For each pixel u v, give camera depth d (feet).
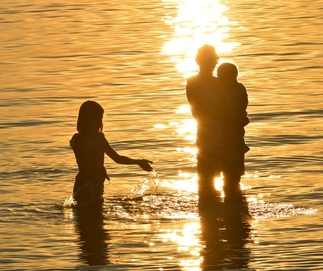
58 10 304.71
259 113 160.35
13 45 239.91
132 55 223.10
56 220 107.14
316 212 107.65
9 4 323.16
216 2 322.55
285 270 89.51
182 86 186.39
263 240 98.48
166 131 150.20
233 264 91.61
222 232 101.40
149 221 106.01
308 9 295.07
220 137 119.85
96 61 216.13
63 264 92.94
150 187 119.55
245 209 109.29
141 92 181.68
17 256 95.40
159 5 315.17
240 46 231.50
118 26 268.21
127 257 94.48
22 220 107.34
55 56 223.71
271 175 123.34
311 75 192.85
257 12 293.23
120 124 155.63
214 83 119.55
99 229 103.55
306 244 96.63
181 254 94.99
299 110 161.58
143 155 136.26
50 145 142.41
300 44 230.68
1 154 137.49
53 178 124.88
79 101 175.22
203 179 120.37
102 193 112.78
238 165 120.06
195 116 120.26
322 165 127.75
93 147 112.37
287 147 137.49
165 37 248.32
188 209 110.11
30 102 174.81
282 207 109.81
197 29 261.24
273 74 195.21
